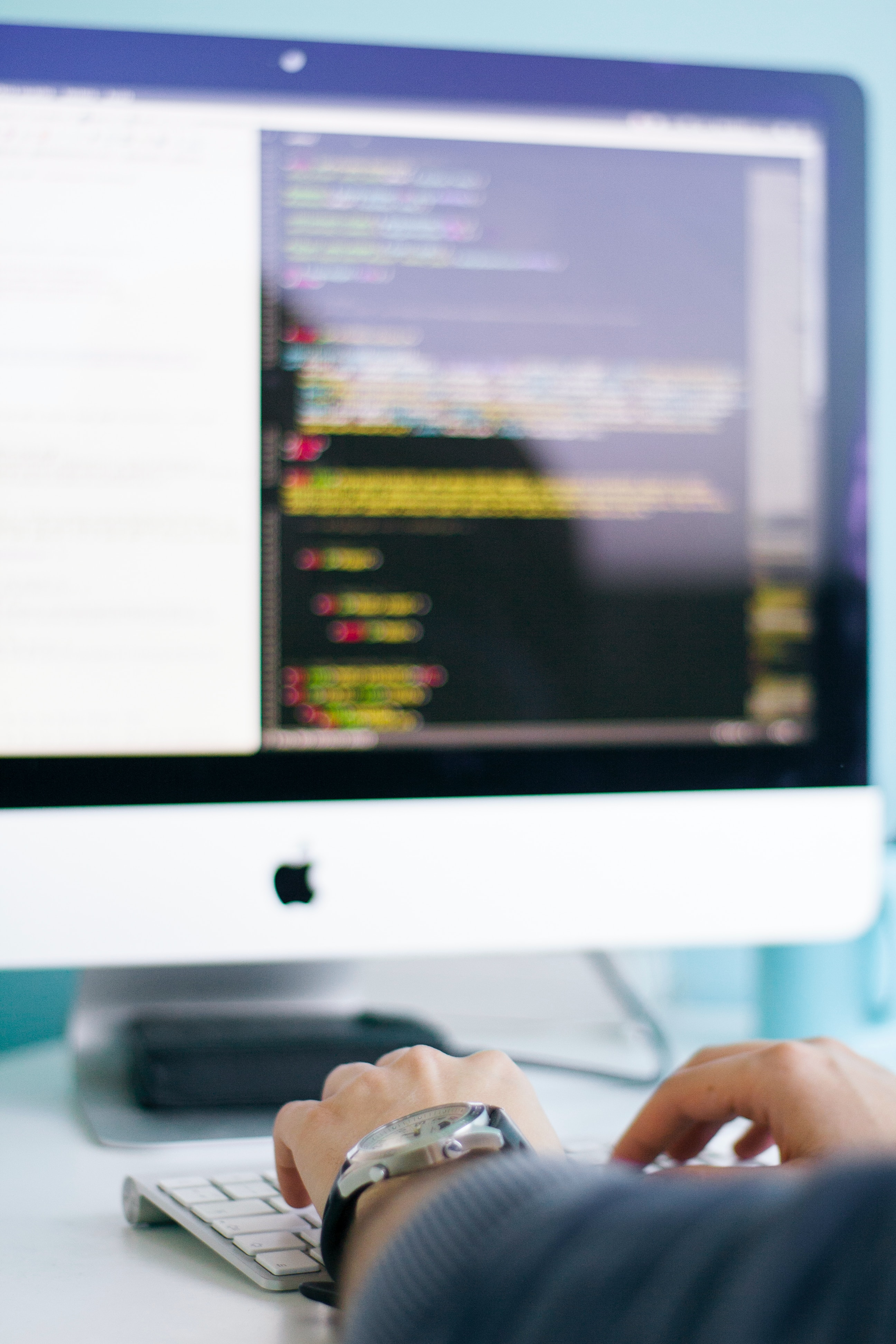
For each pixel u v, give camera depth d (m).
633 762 0.69
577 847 0.68
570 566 0.68
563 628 0.68
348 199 0.67
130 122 0.65
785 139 0.71
